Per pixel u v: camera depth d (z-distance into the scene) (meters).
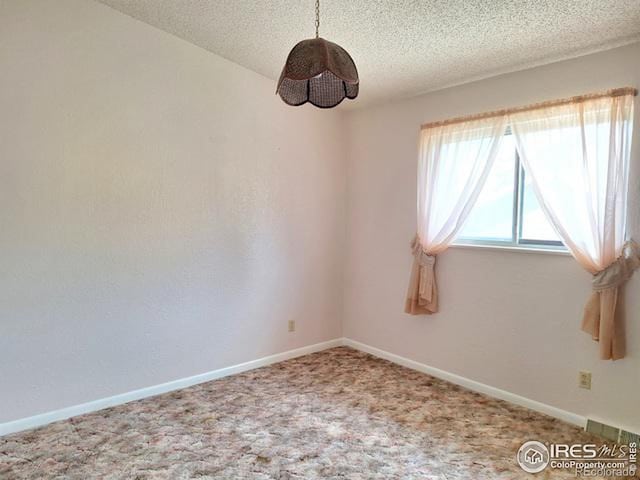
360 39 2.67
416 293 3.40
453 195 3.19
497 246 3.01
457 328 3.26
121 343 2.85
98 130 2.68
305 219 3.90
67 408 2.65
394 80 3.22
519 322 2.89
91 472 2.08
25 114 2.41
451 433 2.51
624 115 2.37
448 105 3.29
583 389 2.60
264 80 3.53
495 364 3.03
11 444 2.32
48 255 2.53
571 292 2.63
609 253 2.41
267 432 2.50
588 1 2.07
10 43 2.35
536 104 2.72
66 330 2.62
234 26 2.77
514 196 2.94
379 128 3.84
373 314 3.97
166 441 2.38
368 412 2.78
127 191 2.82
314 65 1.66
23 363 2.47
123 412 2.73
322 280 4.09
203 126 3.17
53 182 2.53
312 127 3.90
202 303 3.24
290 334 3.86
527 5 2.16
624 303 2.42
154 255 2.97
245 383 3.26
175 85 3.01
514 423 2.64
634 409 2.40
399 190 3.68
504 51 2.64
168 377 3.09
